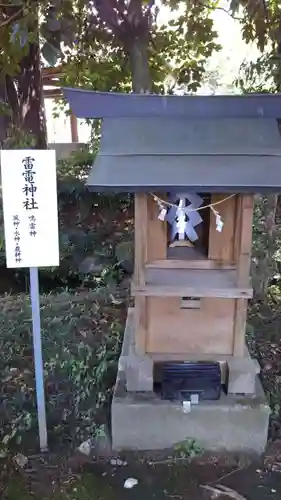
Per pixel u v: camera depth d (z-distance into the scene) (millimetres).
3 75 4234
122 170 1921
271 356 3045
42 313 3623
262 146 2021
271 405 2604
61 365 2939
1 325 3471
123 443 2373
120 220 5047
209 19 4945
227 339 2406
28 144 5355
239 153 1989
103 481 2174
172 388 2324
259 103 2105
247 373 2359
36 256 2160
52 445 2383
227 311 2363
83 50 4945
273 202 3820
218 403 2334
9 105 6031
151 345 2434
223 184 1832
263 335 3289
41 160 2070
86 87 4980
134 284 2244
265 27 3771
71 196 4973
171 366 2375
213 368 2361
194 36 5102
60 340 3244
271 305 3725
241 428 2326
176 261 2289
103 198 5012
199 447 2357
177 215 2180
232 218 2221
